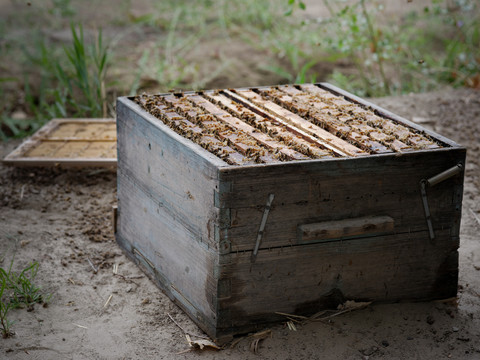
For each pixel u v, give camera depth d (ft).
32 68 12.05
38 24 14.75
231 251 5.91
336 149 6.16
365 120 6.61
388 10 15.06
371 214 6.12
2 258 6.99
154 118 6.51
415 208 6.20
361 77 11.77
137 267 6.95
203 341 6.07
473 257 7.07
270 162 5.91
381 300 6.35
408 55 12.96
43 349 6.06
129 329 6.26
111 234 7.42
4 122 9.84
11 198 7.94
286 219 5.96
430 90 11.70
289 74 12.03
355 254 6.17
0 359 5.95
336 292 6.23
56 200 7.95
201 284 6.12
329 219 6.05
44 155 8.24
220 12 14.92
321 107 6.81
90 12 15.97
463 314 6.39
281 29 14.21
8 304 6.45
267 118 6.68
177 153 6.17
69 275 6.84
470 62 11.93
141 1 17.08
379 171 6.05
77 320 6.34
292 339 6.09
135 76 11.65
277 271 6.05
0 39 13.67
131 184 6.85
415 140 6.29
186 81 11.68
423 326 6.24
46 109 10.03
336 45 11.57
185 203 6.16
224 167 5.76
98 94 9.68
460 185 6.24
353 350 6.02
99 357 6.00
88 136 8.71
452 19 12.94
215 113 6.68
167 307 6.48
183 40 13.87
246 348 6.04
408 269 6.32
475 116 9.75
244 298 6.03
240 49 13.51
